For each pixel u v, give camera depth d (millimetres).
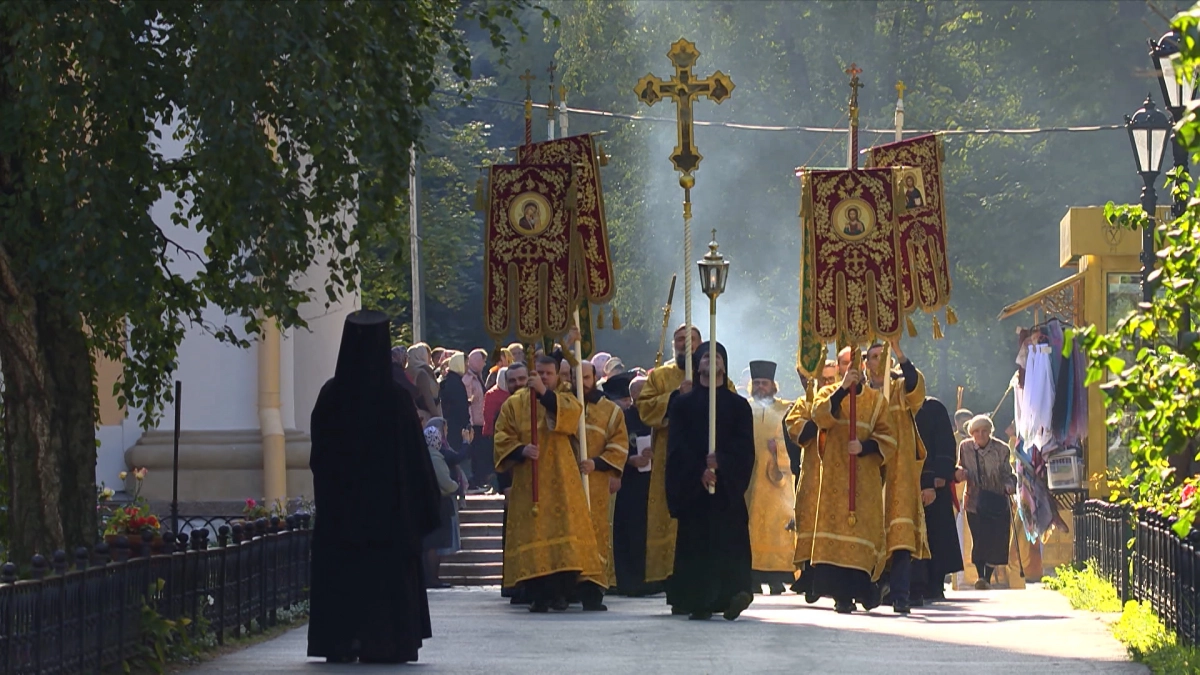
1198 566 16828
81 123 15867
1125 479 22797
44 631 13945
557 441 24719
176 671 16891
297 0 15508
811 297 24688
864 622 22203
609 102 66250
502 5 17578
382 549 17531
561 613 24250
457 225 71250
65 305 16047
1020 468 31891
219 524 30922
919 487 24500
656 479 25844
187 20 16312
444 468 30547
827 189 24812
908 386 24422
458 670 17016
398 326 70688
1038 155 60312
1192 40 10859
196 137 16203
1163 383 12703
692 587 22438
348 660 17641
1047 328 31812
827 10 63344
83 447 17984
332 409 17641
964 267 61094
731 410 22516
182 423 31422
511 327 25703
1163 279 13227
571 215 25594
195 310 18453
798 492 25375
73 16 15570
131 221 16047
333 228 16859
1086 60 60844
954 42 64125
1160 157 24297
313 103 15336
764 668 17047
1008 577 31953
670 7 65500
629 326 66250
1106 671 16812
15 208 16438
